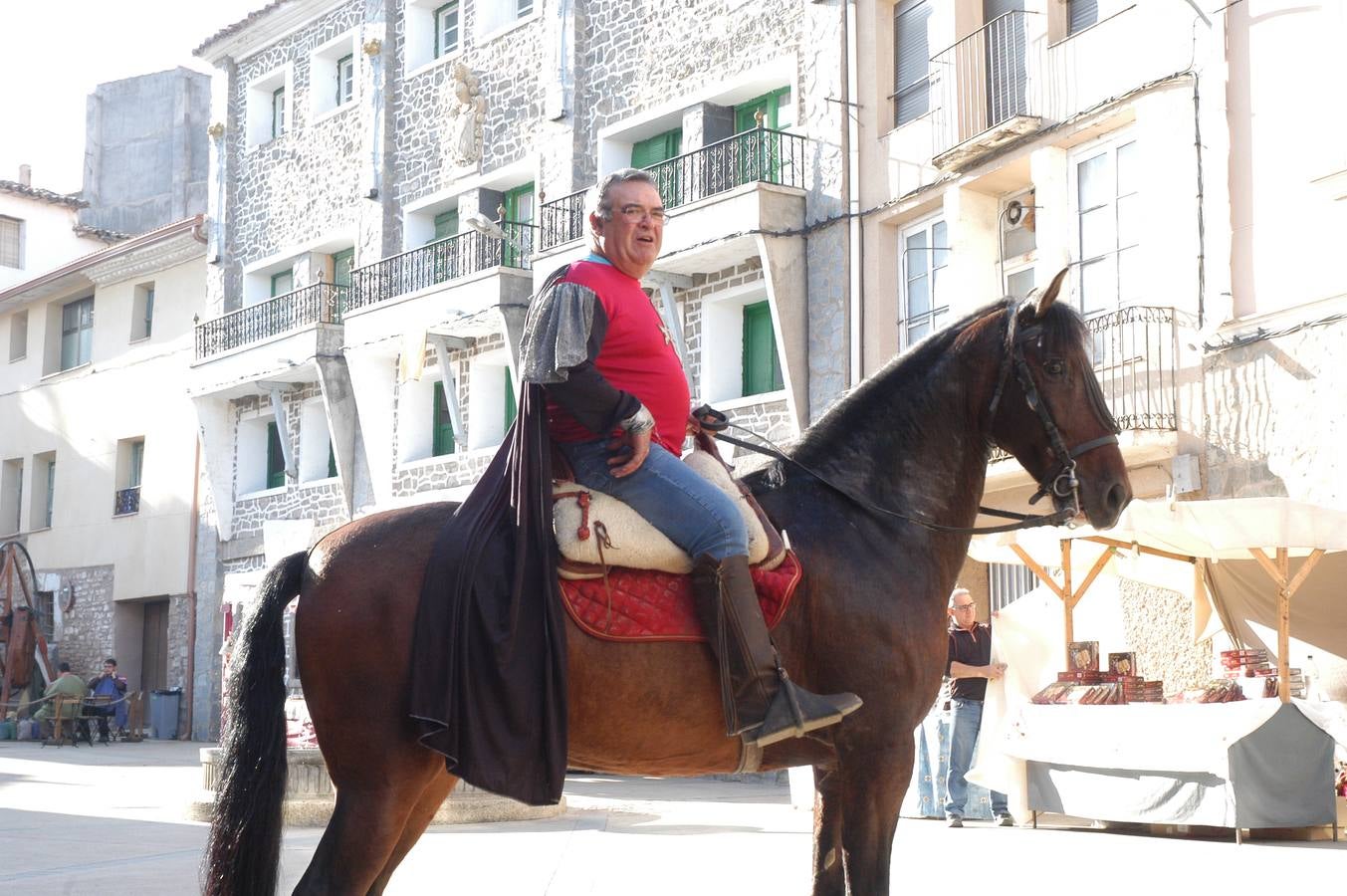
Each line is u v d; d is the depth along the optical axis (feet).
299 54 102.47
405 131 92.94
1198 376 50.88
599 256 15.94
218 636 102.63
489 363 85.81
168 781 60.23
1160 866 30.71
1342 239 46.52
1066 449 16.63
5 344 127.34
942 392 17.03
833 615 15.78
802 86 68.13
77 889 26.71
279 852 14.73
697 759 15.46
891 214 63.67
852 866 15.53
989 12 61.77
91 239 139.23
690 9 74.13
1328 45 47.37
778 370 70.54
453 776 15.35
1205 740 35.78
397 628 14.52
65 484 118.62
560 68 80.43
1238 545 36.96
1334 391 46.24
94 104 146.10
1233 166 50.26
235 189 106.83
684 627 15.05
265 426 104.99
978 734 41.93
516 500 14.98
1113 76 55.31
